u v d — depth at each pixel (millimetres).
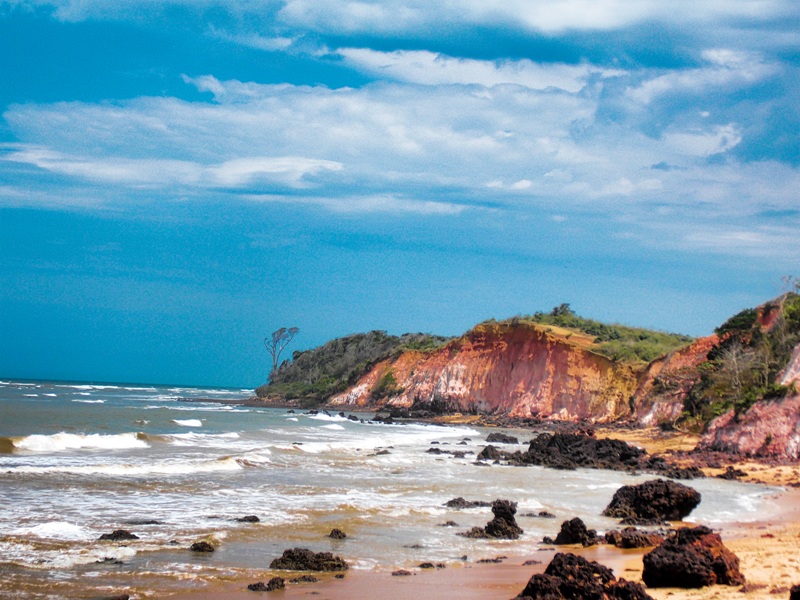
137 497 28016
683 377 75188
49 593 16406
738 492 35250
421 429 78562
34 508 24922
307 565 19359
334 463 41875
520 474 41000
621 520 27266
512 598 15977
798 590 14531
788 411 48969
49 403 87250
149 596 16516
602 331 104438
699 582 16906
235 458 38844
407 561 20484
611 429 74438
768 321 72438
